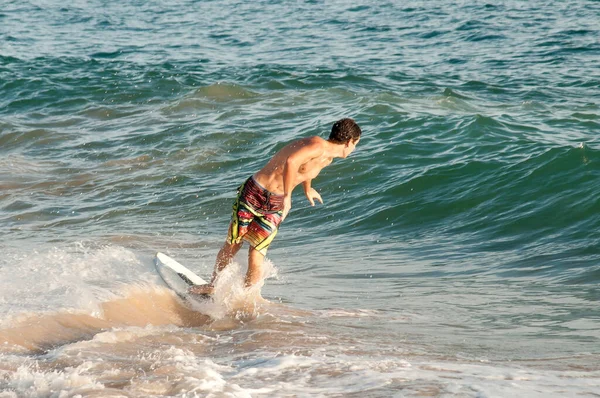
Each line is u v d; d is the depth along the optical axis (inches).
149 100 1795.0
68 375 374.9
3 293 550.0
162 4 4124.0
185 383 361.4
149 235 986.1
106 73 2090.3
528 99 1684.3
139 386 359.9
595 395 355.3
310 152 581.0
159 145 1432.1
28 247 883.4
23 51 2544.3
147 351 447.8
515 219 943.7
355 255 887.1
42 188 1237.1
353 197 1103.6
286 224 1050.1
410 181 1104.2
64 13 3774.6
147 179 1262.3
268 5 3934.5
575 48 2354.8
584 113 1459.2
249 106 1665.8
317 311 615.8
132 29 3186.5
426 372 397.7
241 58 2365.9
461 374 395.9
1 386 367.6
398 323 581.0
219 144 1411.2
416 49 2482.8
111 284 594.2
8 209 1136.2
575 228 890.7
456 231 949.8
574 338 530.9
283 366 409.1
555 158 1056.2
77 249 854.5
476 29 2829.7
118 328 502.3
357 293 709.9
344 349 471.8
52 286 572.4
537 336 538.9
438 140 1274.6
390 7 3602.4
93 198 1183.6
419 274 788.6
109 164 1350.9
